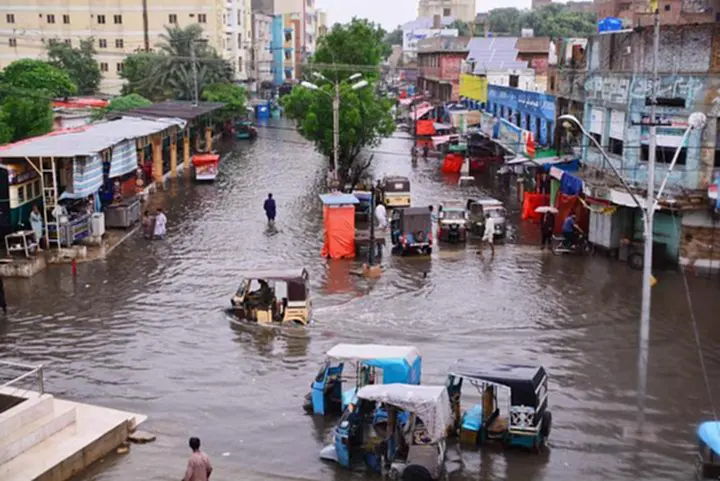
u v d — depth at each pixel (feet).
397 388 47.88
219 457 49.08
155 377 61.82
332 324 74.49
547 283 88.94
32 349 67.67
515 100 160.25
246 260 98.73
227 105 236.22
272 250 103.96
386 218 119.55
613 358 66.39
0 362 52.21
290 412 55.72
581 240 104.22
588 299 82.79
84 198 108.06
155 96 238.68
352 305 80.48
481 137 186.50
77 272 92.58
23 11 269.85
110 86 269.85
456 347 68.64
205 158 159.74
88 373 62.49
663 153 93.45
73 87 215.72
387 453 47.01
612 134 103.60
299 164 188.44
